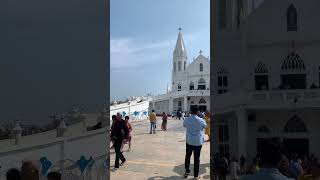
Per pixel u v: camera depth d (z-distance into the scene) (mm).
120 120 8508
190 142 7191
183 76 85688
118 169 8094
